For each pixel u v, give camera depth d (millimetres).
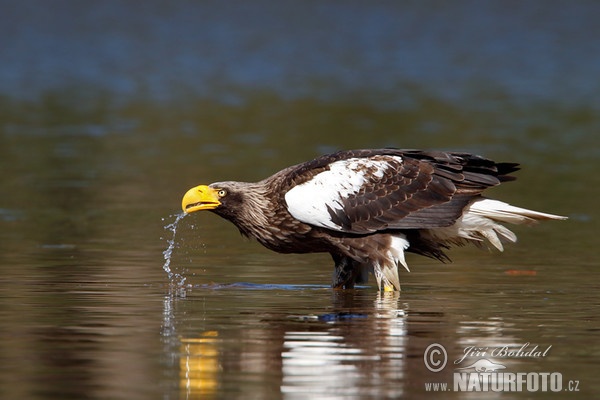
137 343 9805
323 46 64938
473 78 50156
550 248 16109
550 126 32906
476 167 13109
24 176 23031
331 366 9078
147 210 19250
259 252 15672
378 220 12891
